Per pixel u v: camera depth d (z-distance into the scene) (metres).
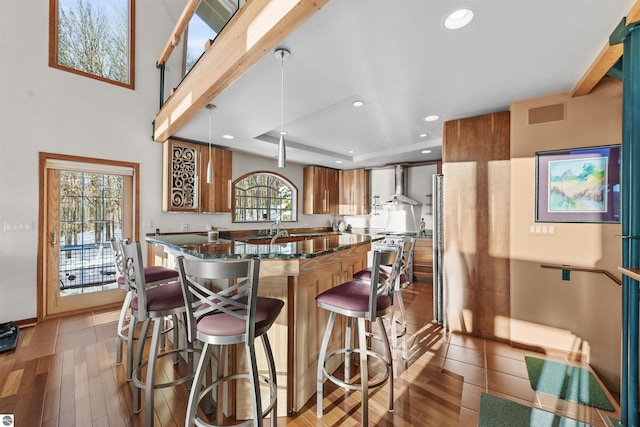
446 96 2.70
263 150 5.15
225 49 2.14
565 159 2.55
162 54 3.83
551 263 2.61
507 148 2.95
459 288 3.12
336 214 7.25
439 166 5.92
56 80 3.39
